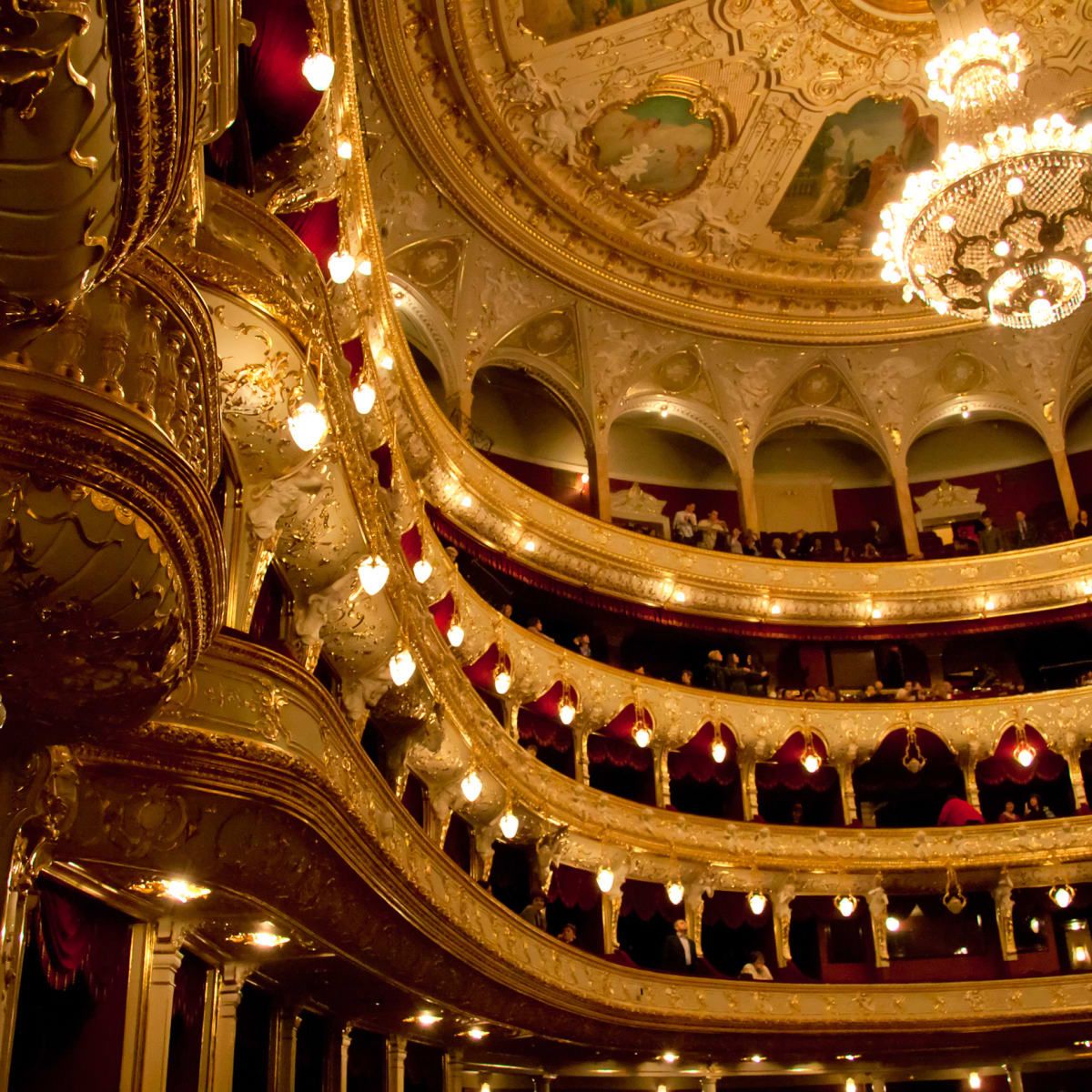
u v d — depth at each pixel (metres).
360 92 18.22
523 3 18.11
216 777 7.25
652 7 18.61
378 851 9.41
